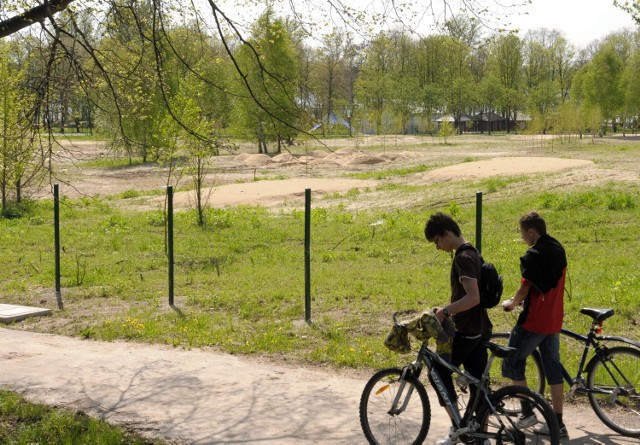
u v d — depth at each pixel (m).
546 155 48.53
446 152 60.31
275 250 18.52
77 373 7.83
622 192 23.58
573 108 75.06
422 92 93.88
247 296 12.43
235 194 33.16
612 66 82.44
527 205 23.03
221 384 7.37
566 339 8.70
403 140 83.44
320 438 5.77
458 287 5.23
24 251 19.27
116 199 34.88
